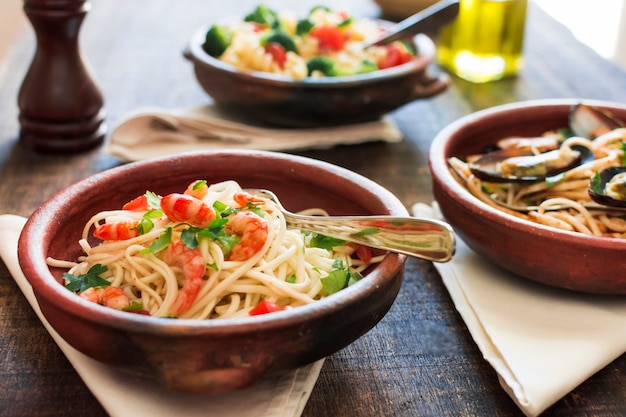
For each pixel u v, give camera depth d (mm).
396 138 779
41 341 557
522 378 526
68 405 521
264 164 593
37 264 500
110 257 544
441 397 531
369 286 488
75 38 735
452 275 604
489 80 898
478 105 848
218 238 527
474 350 560
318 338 467
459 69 908
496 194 639
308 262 557
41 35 725
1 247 603
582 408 528
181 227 535
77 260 558
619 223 606
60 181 708
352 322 481
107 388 515
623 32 1280
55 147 744
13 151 748
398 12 995
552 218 601
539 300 581
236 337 443
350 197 574
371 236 535
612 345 549
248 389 517
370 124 783
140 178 581
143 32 1001
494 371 547
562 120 687
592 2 1432
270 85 732
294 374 526
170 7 1086
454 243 508
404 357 554
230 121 780
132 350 452
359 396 530
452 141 644
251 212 542
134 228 544
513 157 642
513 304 578
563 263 556
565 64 942
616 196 589
